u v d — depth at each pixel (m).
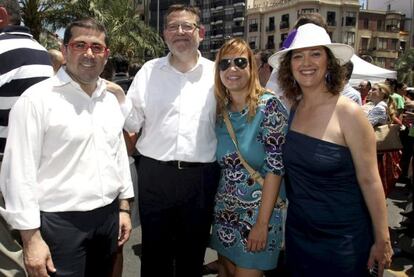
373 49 65.50
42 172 2.24
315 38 2.33
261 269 2.84
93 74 2.32
